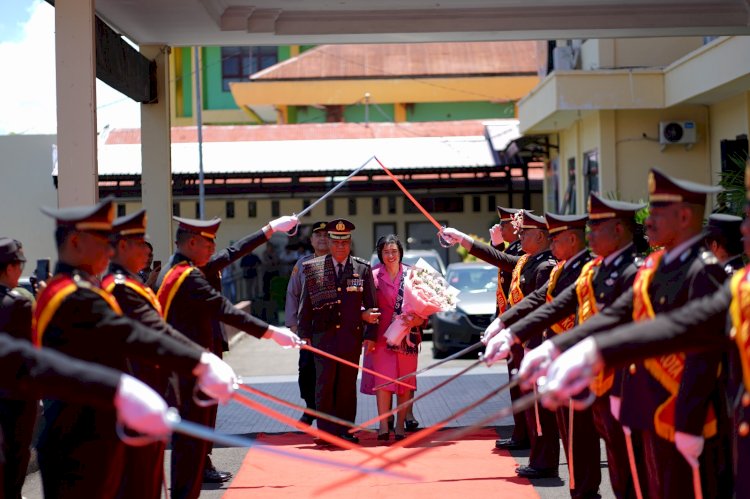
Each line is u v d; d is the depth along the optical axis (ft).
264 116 113.29
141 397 11.09
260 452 25.76
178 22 34.78
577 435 19.38
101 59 30.86
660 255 14.97
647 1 35.91
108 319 13.66
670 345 11.10
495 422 29.58
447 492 21.08
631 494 17.35
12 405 18.97
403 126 86.28
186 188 77.46
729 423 15.49
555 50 63.57
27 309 19.40
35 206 72.95
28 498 21.88
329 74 100.99
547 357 13.25
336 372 27.27
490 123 85.51
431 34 37.32
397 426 27.48
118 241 16.38
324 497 20.70
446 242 24.84
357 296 27.37
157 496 16.16
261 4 35.29
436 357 49.29
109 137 79.66
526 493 20.95
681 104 53.98
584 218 19.63
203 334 18.80
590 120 59.11
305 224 84.89
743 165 32.83
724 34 38.42
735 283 11.48
